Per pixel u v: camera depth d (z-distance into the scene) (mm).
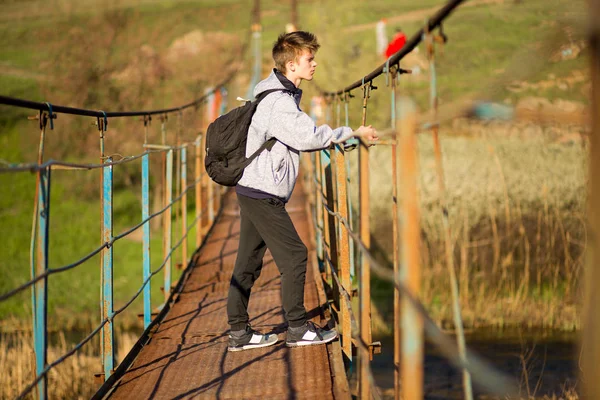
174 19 46656
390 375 9227
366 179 2326
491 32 25328
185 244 6992
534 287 11477
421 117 1403
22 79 32562
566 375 8359
